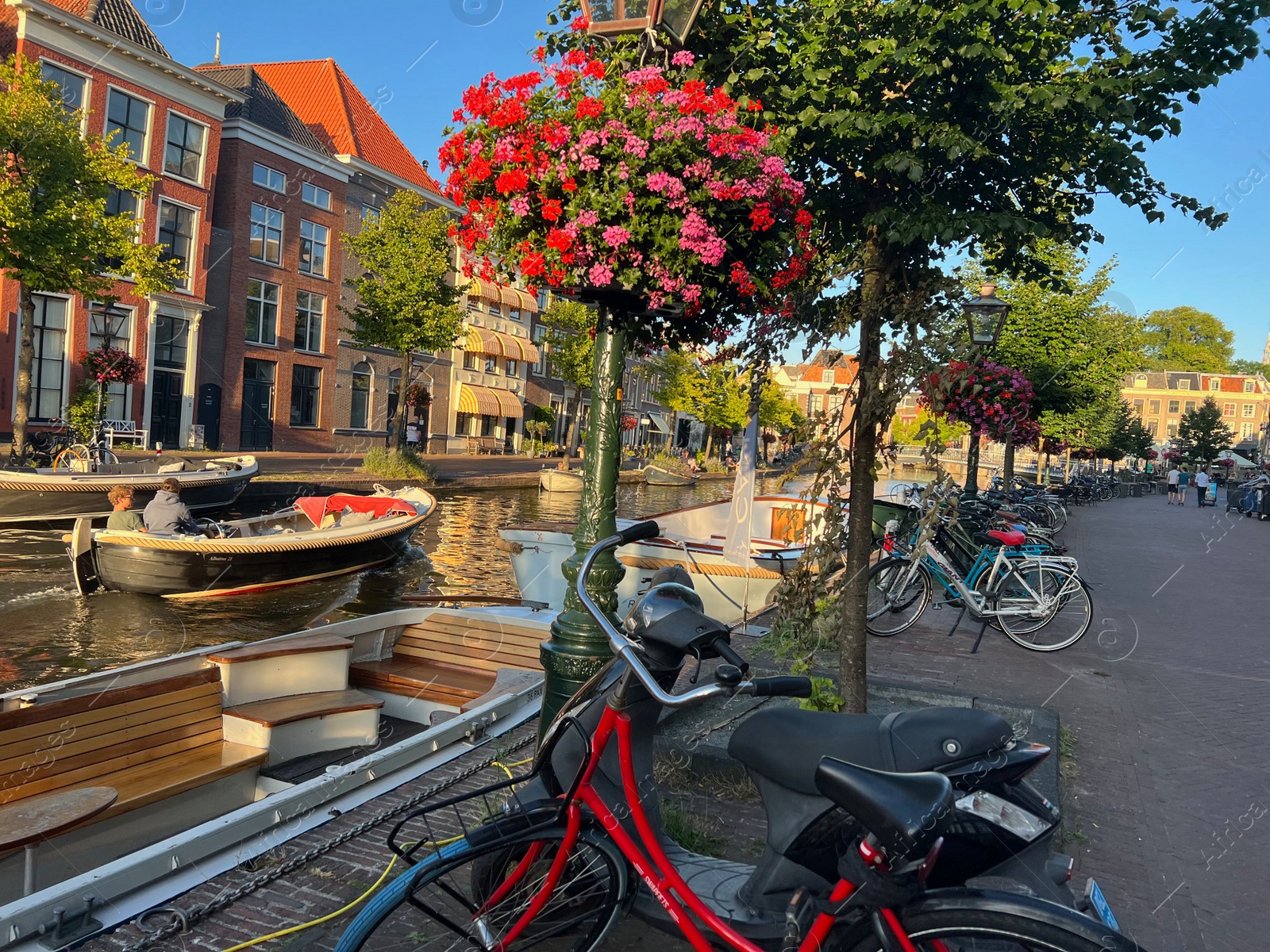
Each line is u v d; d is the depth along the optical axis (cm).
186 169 2655
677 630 215
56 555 1332
